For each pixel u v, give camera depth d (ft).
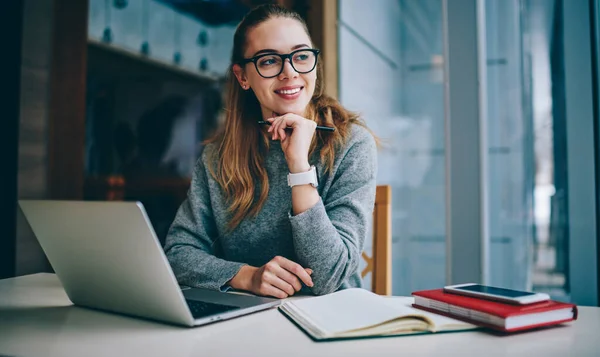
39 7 7.63
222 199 4.14
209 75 9.31
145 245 2.20
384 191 4.50
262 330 2.33
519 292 2.51
